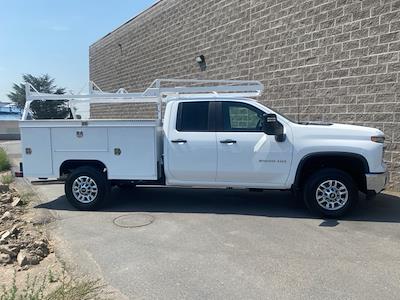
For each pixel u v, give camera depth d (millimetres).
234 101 7566
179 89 8430
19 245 5828
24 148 7984
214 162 7508
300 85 11141
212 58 15000
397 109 8852
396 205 7988
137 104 21188
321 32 10445
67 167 8133
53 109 21016
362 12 9430
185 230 6562
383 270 4941
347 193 7051
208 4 15102
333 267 5035
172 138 7645
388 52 8945
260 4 12484
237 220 7094
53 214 7723
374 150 6957
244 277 4777
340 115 10062
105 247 5855
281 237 6156
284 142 7238
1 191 9680
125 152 7758
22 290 4531
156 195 9133
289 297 4293
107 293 4422
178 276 4832
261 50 12516
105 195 7906
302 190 7449
